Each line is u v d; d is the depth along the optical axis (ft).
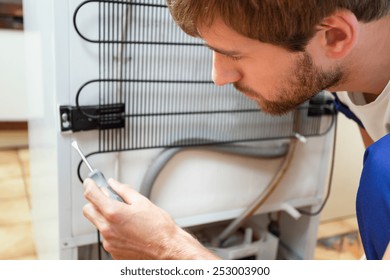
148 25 2.49
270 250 3.70
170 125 2.77
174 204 2.98
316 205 3.70
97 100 2.46
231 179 3.17
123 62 2.47
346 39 1.78
